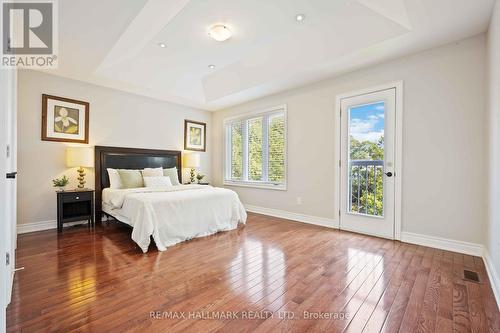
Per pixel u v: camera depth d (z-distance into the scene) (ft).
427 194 9.27
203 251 8.69
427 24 7.62
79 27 7.66
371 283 6.33
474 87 8.30
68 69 11.16
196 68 12.75
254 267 7.32
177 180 15.49
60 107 11.96
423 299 5.57
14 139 7.24
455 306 5.31
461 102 8.55
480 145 8.18
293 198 13.85
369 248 8.99
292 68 11.20
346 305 5.35
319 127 12.63
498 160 6.17
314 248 9.00
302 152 13.38
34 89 11.25
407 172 9.74
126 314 4.99
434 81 9.09
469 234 8.39
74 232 11.03
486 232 7.67
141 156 14.87
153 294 5.77
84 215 11.82
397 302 5.46
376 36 8.54
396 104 9.98
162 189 11.60
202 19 8.45
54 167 11.80
